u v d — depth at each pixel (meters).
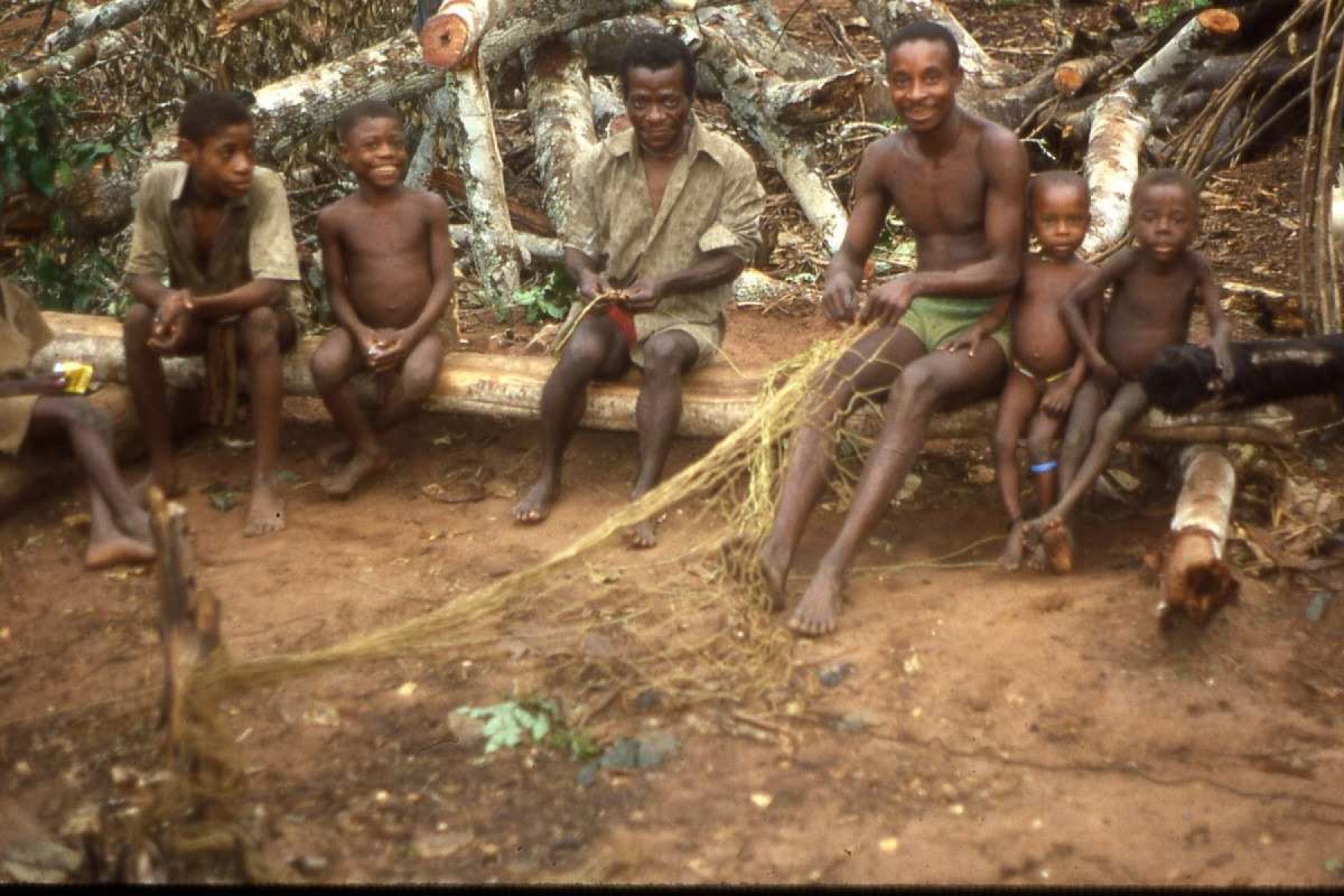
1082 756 3.91
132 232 7.03
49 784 3.83
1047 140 8.73
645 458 5.18
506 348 6.80
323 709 4.11
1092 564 4.86
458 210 8.16
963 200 4.96
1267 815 3.67
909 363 4.98
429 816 3.68
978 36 11.72
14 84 7.00
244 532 5.19
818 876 3.44
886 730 4.00
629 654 4.34
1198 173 6.98
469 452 5.77
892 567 4.89
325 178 8.22
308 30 8.10
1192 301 4.95
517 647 4.38
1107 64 8.95
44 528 5.20
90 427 4.87
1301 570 4.72
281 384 5.31
